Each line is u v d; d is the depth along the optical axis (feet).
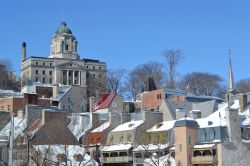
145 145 391.04
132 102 611.88
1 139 363.56
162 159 375.25
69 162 368.48
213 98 561.43
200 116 439.22
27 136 304.09
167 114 468.34
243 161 366.02
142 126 409.90
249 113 433.89
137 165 390.63
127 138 409.49
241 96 449.06
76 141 405.18
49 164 336.90
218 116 397.80
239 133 370.32
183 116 449.48
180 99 537.24
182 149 371.15
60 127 400.26
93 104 606.55
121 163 403.34
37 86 628.69
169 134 387.55
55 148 376.27
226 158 359.46
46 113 399.85
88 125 451.12
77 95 624.59
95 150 421.59
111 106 555.69
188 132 371.97
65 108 603.67
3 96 590.14
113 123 432.25
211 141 368.07
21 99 520.83
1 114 442.09
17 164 315.99
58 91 619.26
